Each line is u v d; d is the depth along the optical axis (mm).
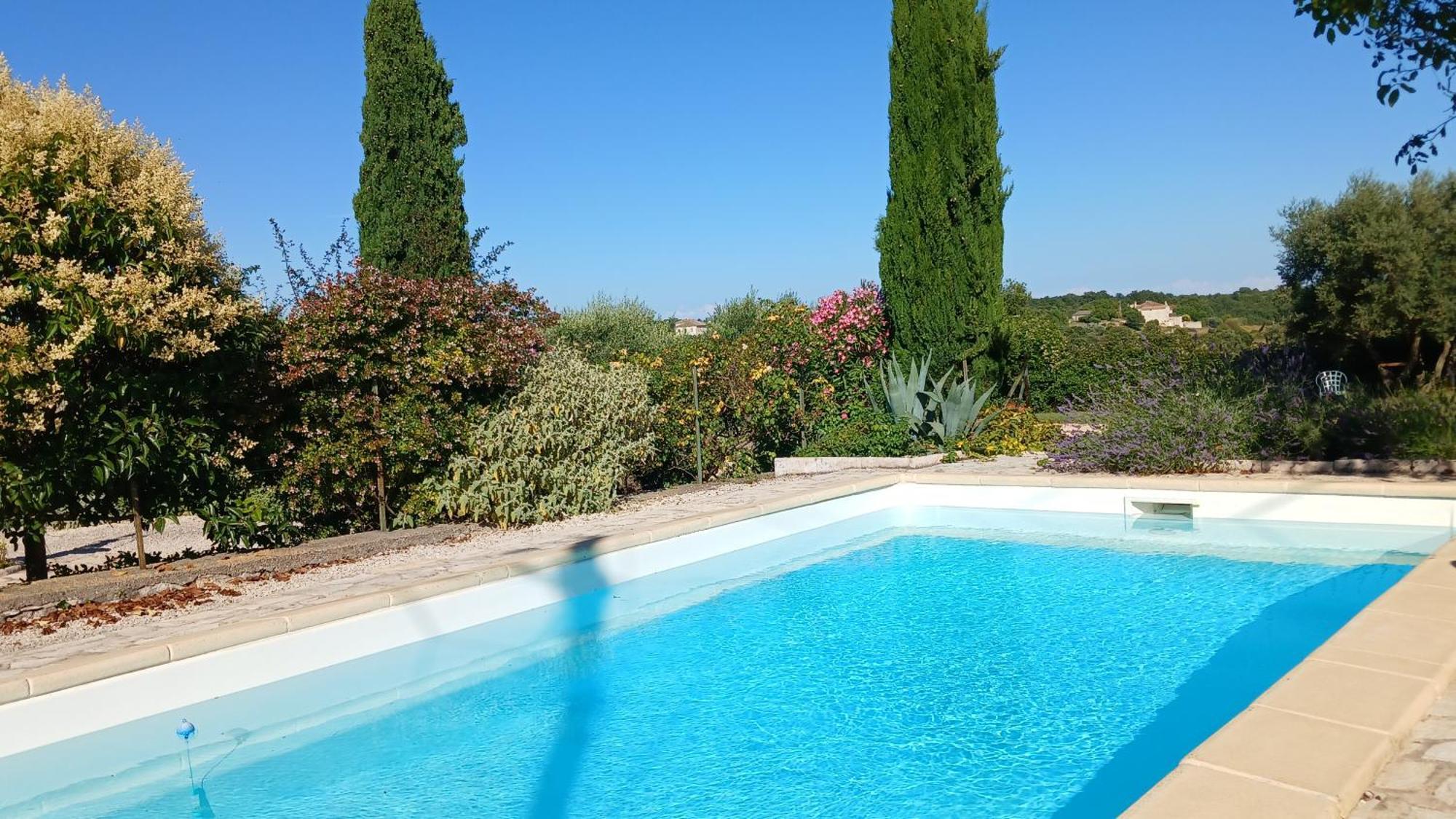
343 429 7883
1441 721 3033
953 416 11977
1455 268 12945
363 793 3982
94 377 6309
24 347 5613
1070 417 11016
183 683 4637
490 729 4664
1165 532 8516
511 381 8938
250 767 4312
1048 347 17219
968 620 6188
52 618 5391
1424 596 4250
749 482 10789
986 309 12672
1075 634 5770
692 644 5918
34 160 5840
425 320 8367
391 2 11570
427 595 5773
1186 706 4543
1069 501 9312
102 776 4289
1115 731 4281
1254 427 9383
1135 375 10797
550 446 8734
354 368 7910
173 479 6906
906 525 9836
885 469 11047
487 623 6094
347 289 7805
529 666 5609
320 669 5195
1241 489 8289
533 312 9344
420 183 11648
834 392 12852
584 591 6824
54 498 6344
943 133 12578
